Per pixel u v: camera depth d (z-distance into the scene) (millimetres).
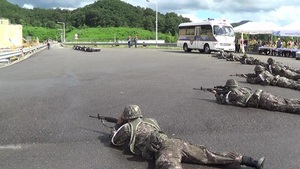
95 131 6582
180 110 8312
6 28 32594
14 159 5184
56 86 12273
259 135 6289
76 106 8812
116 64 21094
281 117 7574
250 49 36375
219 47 32188
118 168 4770
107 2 146875
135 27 137125
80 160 5090
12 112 8188
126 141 5246
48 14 156375
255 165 4398
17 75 15867
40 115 7863
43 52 40750
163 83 12867
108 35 120438
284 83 11758
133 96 10180
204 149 4555
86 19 146625
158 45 55562
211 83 12797
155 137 4613
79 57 28953
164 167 4176
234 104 8711
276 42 33375
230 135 6297
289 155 5234
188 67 19016
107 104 9055
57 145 5793
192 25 35750
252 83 12570
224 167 4660
